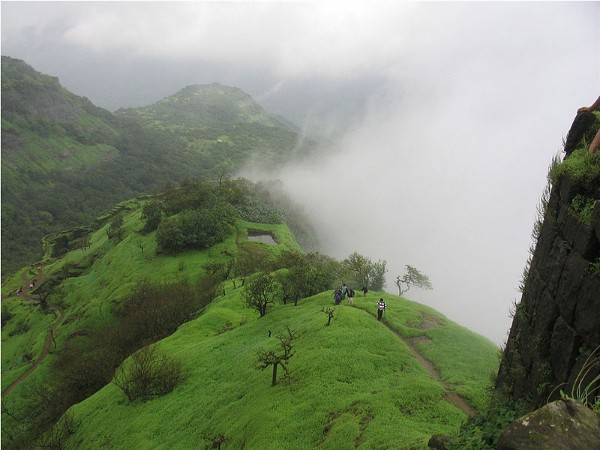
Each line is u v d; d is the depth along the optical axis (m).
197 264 125.00
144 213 160.62
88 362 77.88
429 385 31.70
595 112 15.77
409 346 42.84
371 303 54.75
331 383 34.12
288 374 37.31
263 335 54.81
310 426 29.00
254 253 131.75
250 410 34.59
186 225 136.62
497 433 10.93
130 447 39.78
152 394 49.88
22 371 104.50
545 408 6.95
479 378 35.97
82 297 136.25
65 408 70.62
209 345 57.50
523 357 15.82
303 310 59.28
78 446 47.31
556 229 14.22
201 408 41.09
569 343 12.24
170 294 97.12
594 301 11.19
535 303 15.30
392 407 28.52
